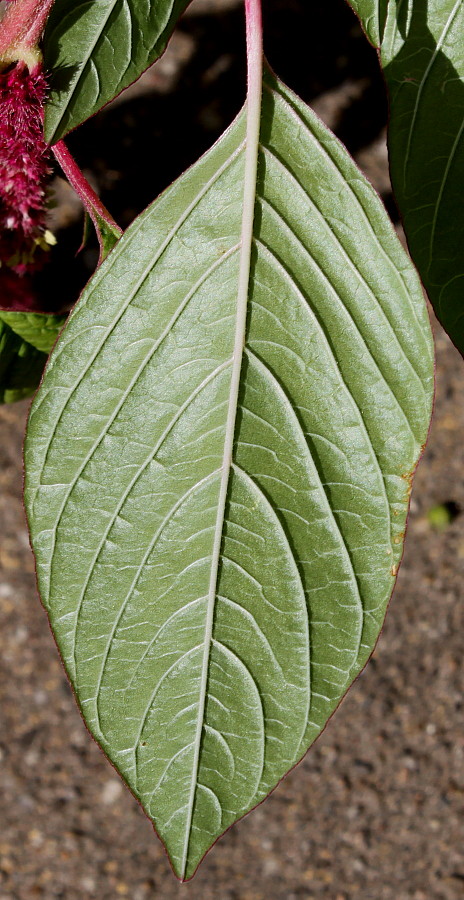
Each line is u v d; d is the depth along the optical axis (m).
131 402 0.37
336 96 0.55
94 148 0.53
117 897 0.61
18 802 0.62
